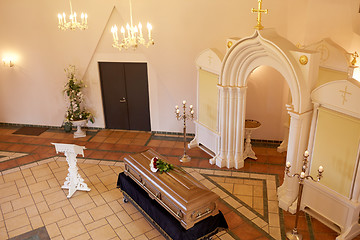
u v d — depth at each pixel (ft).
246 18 29.14
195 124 32.12
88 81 35.22
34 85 36.27
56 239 21.03
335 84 18.86
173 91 33.60
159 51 32.09
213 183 26.48
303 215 22.68
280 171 27.94
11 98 37.37
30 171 28.73
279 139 32.81
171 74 32.86
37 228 22.02
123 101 35.65
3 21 33.78
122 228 21.89
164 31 31.14
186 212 18.16
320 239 20.61
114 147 32.91
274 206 23.72
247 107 32.42
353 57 24.16
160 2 30.07
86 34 32.83
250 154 29.91
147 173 21.58
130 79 34.63
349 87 18.21
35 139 35.04
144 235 21.27
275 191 25.34
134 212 23.40
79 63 34.32
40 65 35.19
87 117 35.19
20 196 25.32
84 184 25.57
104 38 33.04
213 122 29.04
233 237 20.99
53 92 36.24
